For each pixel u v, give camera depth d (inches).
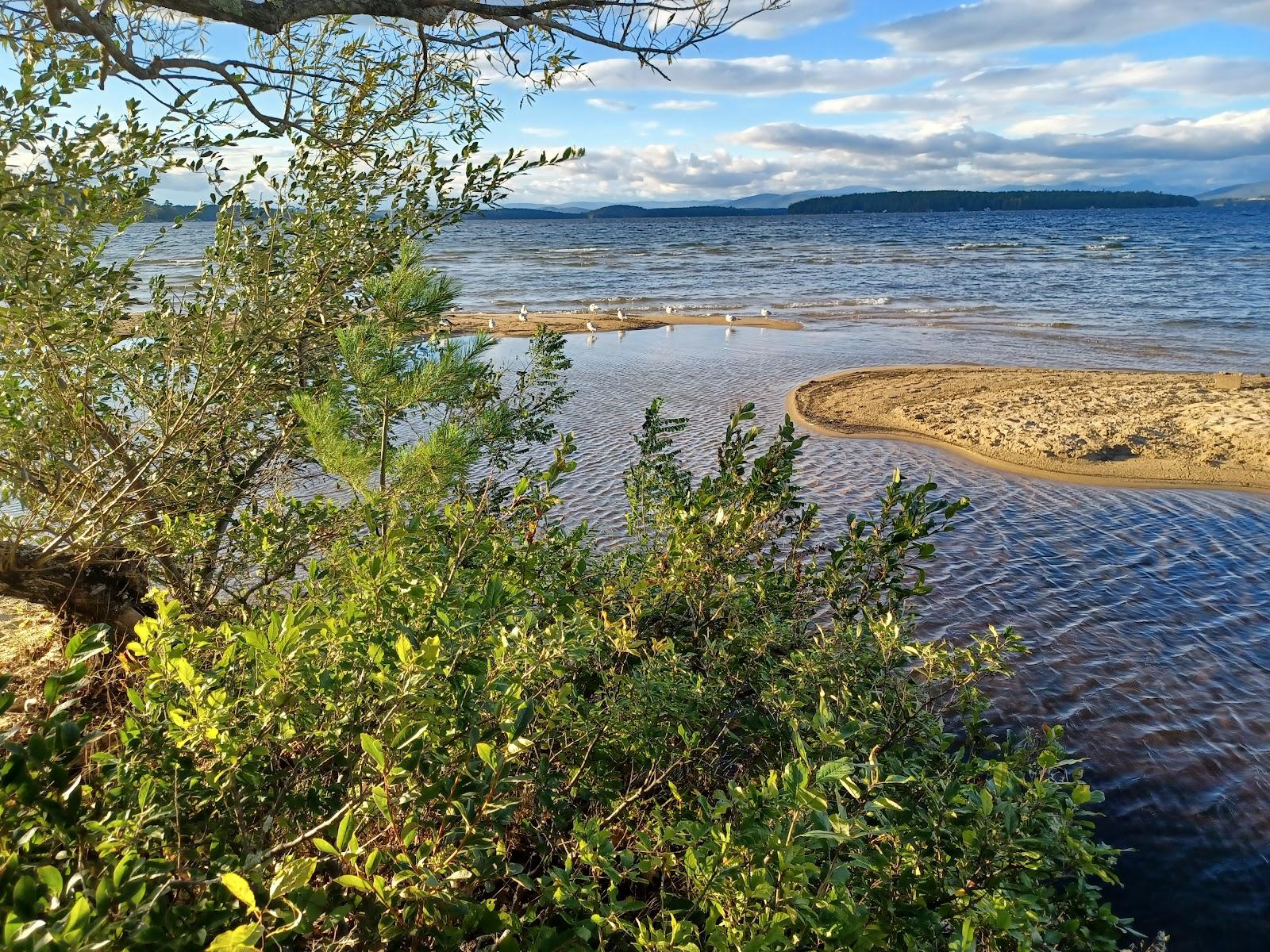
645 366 1074.7
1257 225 6437.0
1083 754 315.3
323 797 119.6
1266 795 293.0
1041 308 1633.9
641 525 253.0
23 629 294.2
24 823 87.0
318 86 208.7
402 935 95.0
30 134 160.1
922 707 163.8
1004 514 567.8
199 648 128.0
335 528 219.9
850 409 852.6
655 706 161.6
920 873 125.6
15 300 176.4
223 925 88.8
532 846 152.9
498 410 212.2
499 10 145.9
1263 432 709.3
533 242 5162.4
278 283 243.3
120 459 230.4
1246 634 403.2
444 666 116.5
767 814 107.4
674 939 101.0
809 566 221.6
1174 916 246.7
